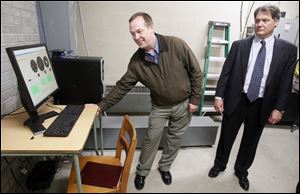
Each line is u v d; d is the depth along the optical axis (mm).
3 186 1636
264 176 2064
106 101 1729
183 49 1528
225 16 3154
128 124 1472
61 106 1792
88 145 2342
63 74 1880
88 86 1929
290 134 2977
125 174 1282
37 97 1373
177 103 1689
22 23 2064
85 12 2854
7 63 1759
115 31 2965
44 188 1770
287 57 1536
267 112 1646
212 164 2240
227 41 3082
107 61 3070
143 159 1827
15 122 1453
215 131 2492
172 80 1560
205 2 3039
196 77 1597
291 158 2385
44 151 1144
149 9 2951
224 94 1765
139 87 3102
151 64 1533
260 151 2492
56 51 2012
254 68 1588
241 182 1919
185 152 2436
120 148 1599
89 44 2975
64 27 2594
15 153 1139
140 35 1413
